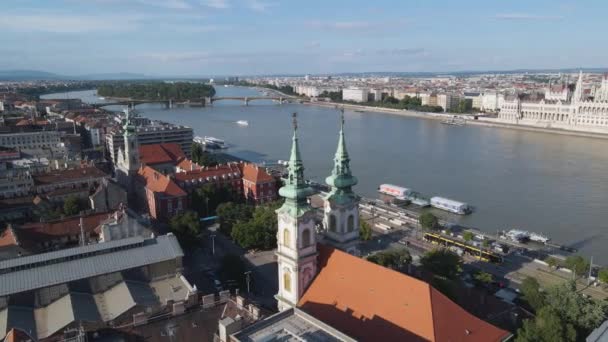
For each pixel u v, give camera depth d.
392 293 86.25
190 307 97.44
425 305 81.06
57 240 155.50
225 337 83.56
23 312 99.62
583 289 145.88
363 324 86.75
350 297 91.62
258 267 158.88
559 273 156.62
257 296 138.25
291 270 98.38
